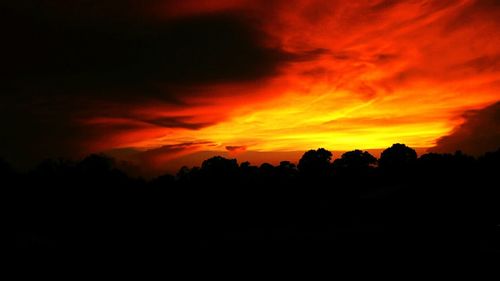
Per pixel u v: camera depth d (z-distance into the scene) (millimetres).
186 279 21812
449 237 27281
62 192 47562
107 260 26422
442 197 41906
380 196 46406
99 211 45469
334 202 50625
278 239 31844
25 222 41562
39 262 25844
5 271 23641
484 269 19953
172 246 31406
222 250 28797
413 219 36281
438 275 19547
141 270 23875
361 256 24125
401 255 23578
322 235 32250
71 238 35688
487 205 38906
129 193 51344
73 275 22922
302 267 22922
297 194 57938
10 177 47969
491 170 48469
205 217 48438
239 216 49625
